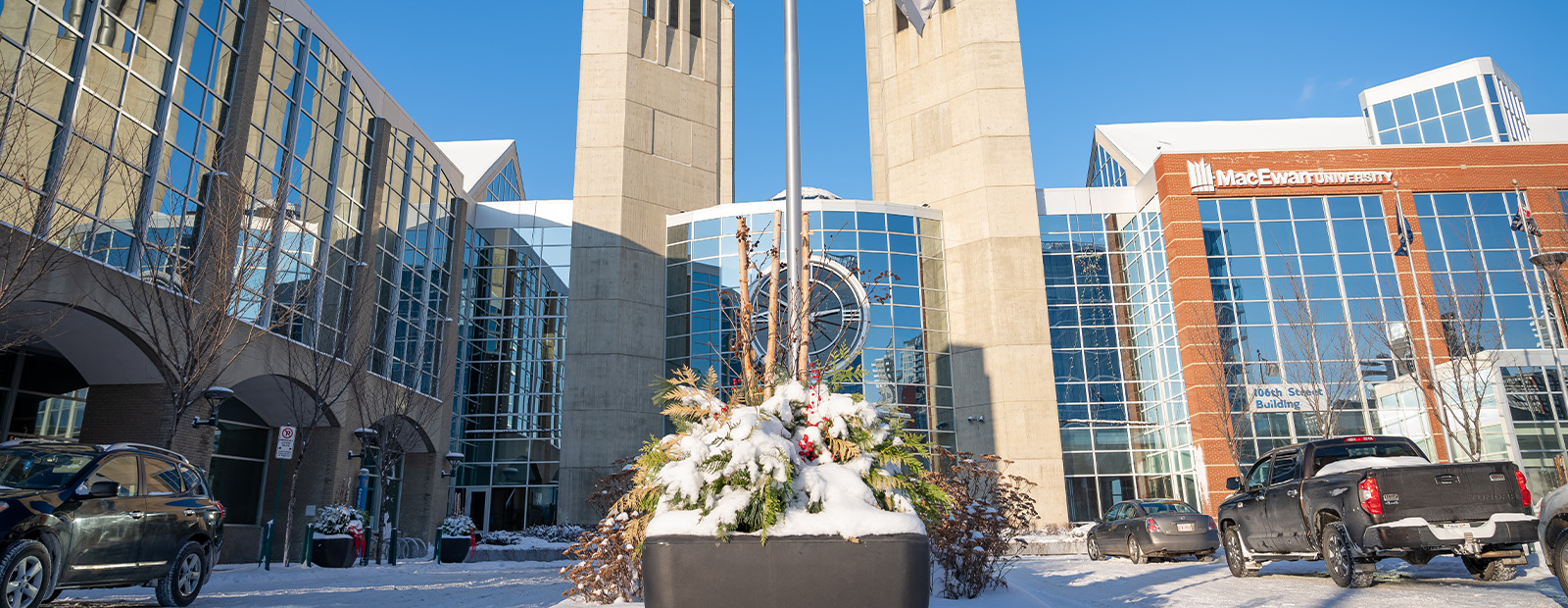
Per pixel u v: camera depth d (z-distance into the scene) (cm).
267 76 2381
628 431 3894
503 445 3988
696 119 4484
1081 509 3803
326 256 2620
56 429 1972
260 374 2230
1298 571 1360
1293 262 3684
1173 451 3744
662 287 4162
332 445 2589
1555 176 3684
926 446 587
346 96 2802
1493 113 5647
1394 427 3325
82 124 1683
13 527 769
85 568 857
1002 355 3938
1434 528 961
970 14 4412
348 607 1055
